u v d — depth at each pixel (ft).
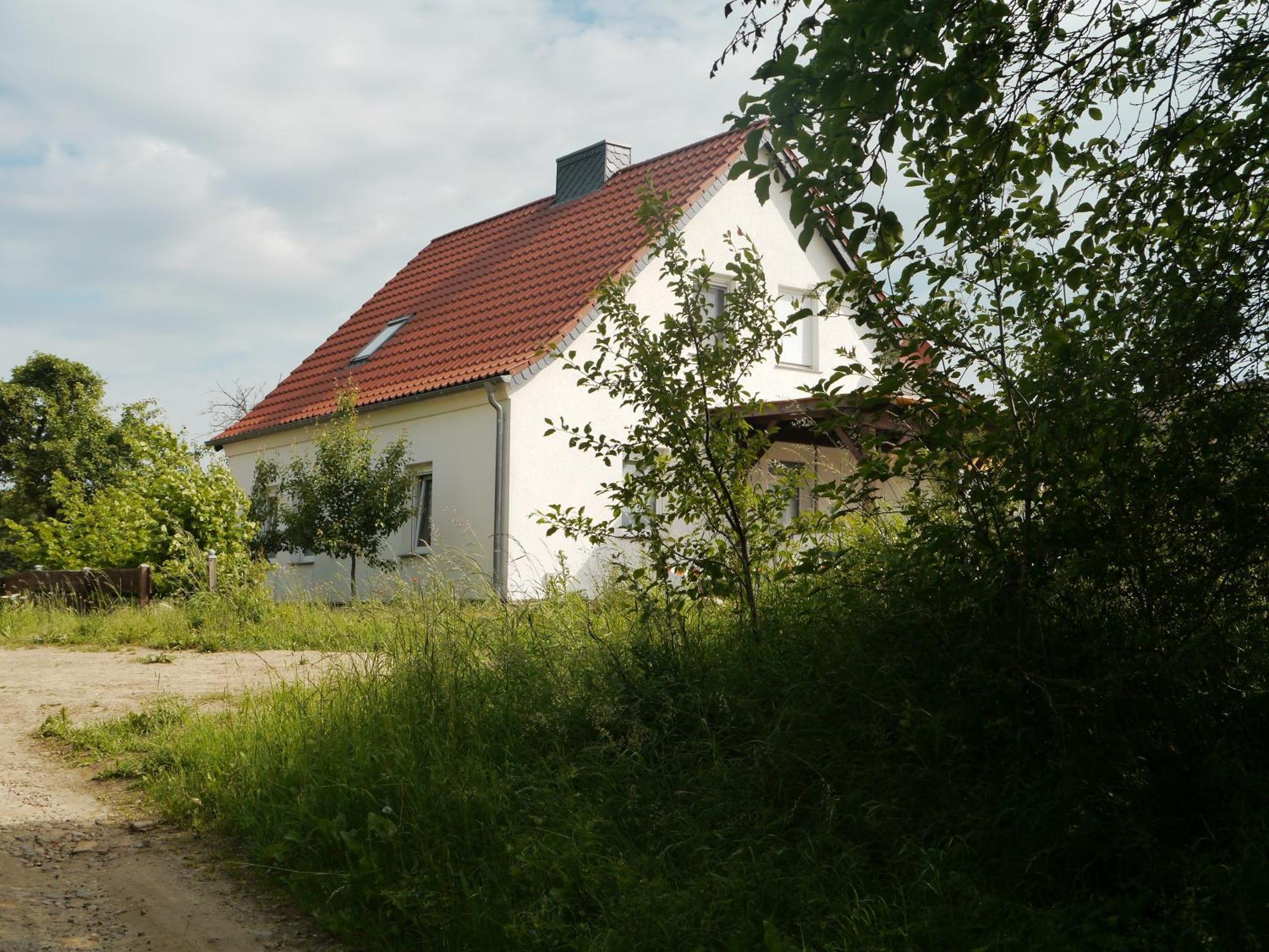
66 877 14.96
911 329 15.48
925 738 15.34
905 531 16.47
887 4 12.22
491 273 73.15
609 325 58.03
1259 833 12.43
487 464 56.24
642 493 21.07
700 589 20.44
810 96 13.26
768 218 65.72
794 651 18.57
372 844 14.71
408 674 20.30
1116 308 15.11
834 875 13.32
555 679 19.51
